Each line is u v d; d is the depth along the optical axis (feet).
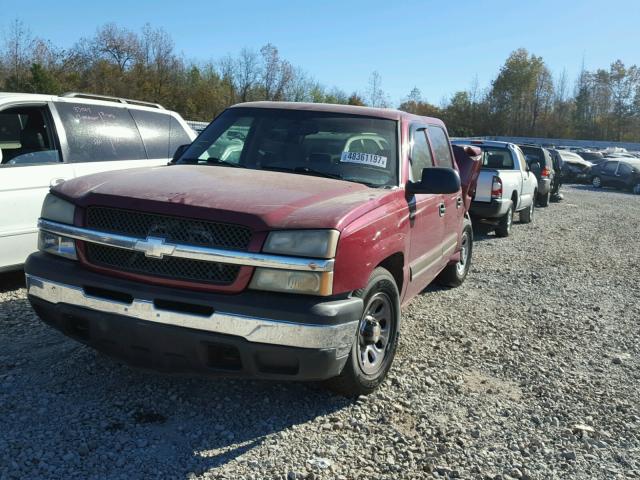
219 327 10.71
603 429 13.35
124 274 11.31
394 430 12.28
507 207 41.24
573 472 11.49
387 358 13.92
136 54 175.73
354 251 11.52
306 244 10.89
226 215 10.97
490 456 11.74
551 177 69.00
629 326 21.93
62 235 12.04
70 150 21.16
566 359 17.74
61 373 13.53
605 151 184.96
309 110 16.44
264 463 10.62
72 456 10.34
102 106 22.84
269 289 10.84
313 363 10.93
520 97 300.40
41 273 12.02
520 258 34.37
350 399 13.30
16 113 20.65
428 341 18.07
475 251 35.70
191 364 11.11
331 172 14.64
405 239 14.40
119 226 11.48
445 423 12.87
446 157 20.25
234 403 12.75
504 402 14.28
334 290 11.10
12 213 19.20
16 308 18.03
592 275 30.91
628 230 52.80
